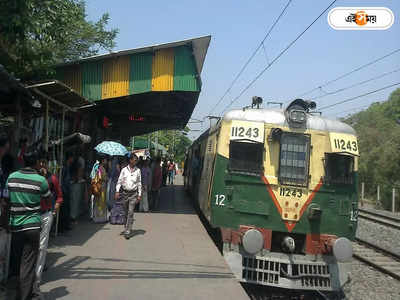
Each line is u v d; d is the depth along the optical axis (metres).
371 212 22.03
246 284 8.35
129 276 6.45
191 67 12.57
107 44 17.56
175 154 72.19
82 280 6.11
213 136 9.74
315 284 7.49
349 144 7.98
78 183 10.37
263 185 7.79
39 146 9.95
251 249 7.27
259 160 7.85
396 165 27.53
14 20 7.30
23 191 4.86
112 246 8.38
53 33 8.70
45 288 5.67
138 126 22.25
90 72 12.14
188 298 5.64
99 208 11.09
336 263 7.69
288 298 7.94
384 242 13.86
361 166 34.09
